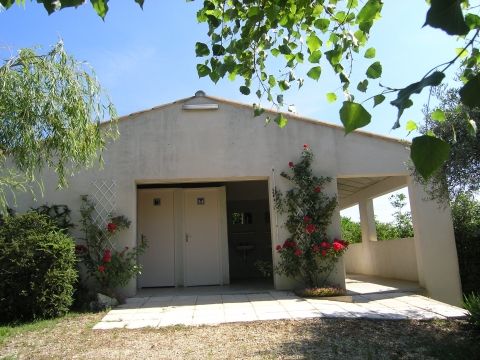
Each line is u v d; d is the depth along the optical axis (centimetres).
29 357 584
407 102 156
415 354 568
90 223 991
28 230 852
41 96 541
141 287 1153
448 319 735
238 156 1037
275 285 1009
